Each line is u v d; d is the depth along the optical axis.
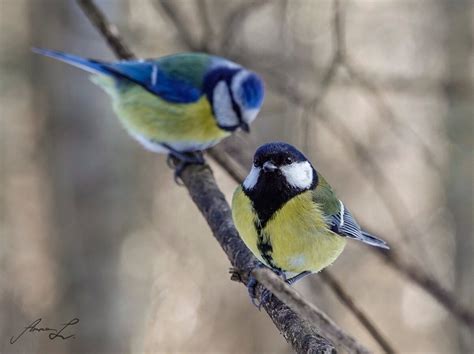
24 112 17.19
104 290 13.94
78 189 13.89
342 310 17.30
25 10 15.06
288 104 15.26
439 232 15.26
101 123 13.92
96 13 10.48
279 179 6.50
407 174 19.73
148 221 16.94
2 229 17.55
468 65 13.50
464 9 13.50
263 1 12.74
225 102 10.02
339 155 18.39
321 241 6.73
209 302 17.36
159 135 10.17
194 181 8.86
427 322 18.22
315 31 15.51
